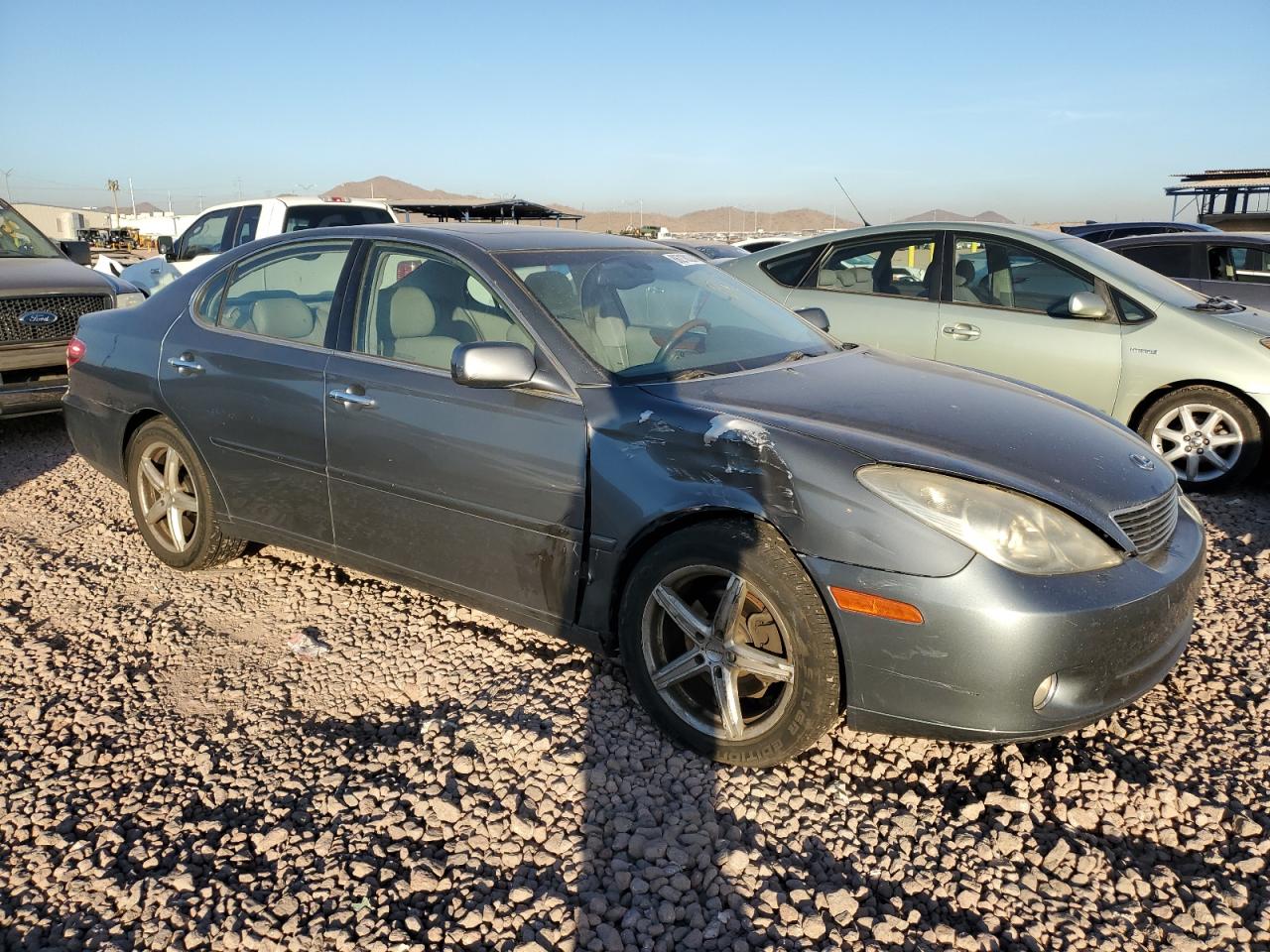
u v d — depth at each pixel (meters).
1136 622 2.65
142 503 4.46
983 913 2.36
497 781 2.82
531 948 2.19
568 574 3.15
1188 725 3.19
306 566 4.50
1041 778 2.89
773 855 2.55
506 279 3.41
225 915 2.31
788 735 2.79
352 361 3.64
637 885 2.40
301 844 2.56
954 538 2.57
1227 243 8.66
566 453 3.09
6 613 3.97
